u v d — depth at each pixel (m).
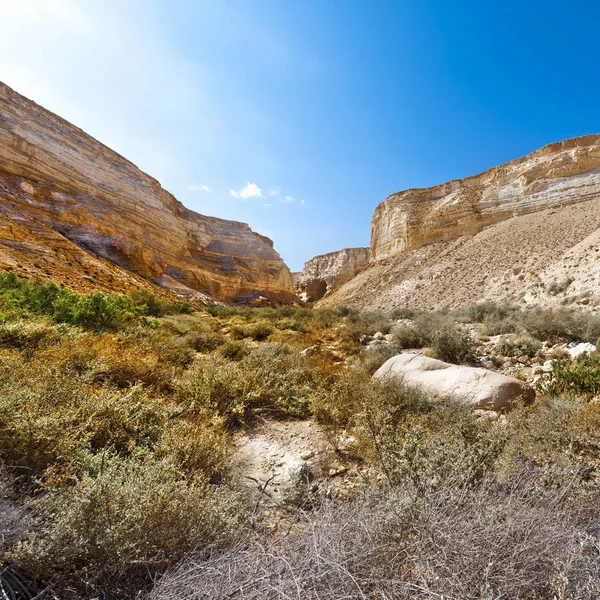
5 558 1.42
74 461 2.25
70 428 2.58
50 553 1.47
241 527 1.91
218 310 20.84
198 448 2.87
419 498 1.76
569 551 1.38
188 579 1.43
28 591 1.41
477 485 2.05
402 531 1.58
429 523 1.52
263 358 6.62
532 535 1.50
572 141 43.84
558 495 1.85
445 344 8.53
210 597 1.30
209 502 1.96
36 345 5.50
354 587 1.31
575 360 6.57
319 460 3.28
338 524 1.65
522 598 1.32
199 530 1.78
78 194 34.47
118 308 10.02
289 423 4.32
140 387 4.11
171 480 2.11
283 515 2.40
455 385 4.86
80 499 1.66
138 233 39.19
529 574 1.36
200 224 58.75
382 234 62.50
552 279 18.88
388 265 50.44
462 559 1.37
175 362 6.43
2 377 3.39
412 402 4.28
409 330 11.22
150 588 1.53
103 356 4.84
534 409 3.87
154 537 1.70
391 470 2.41
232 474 2.86
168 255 42.84
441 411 3.70
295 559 1.42
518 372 7.08
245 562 1.47
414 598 1.29
